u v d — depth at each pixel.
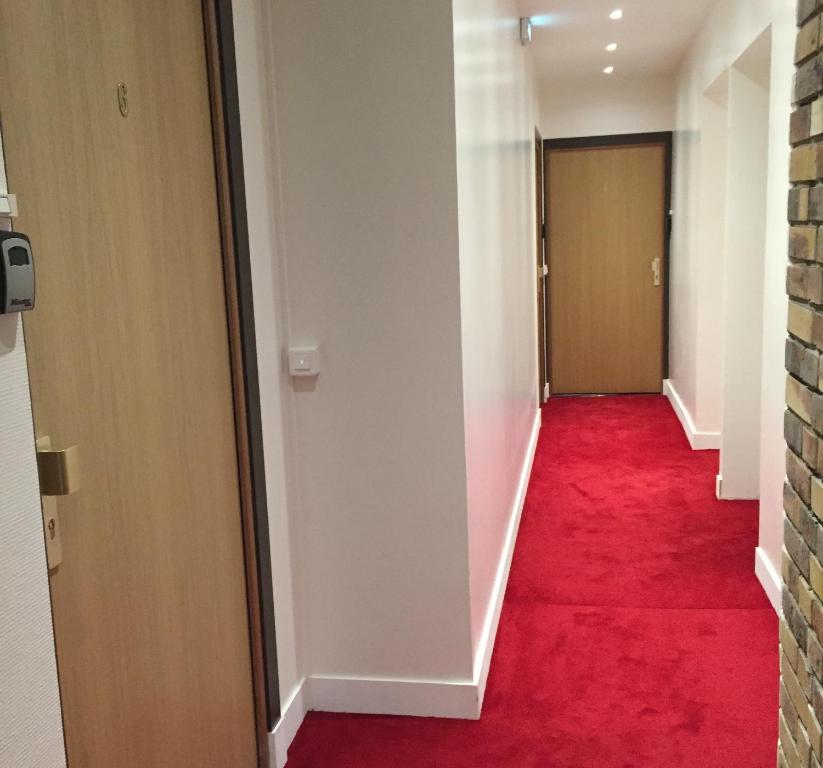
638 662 2.71
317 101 2.20
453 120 2.16
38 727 1.12
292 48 2.19
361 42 2.16
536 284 6.02
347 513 2.39
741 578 3.35
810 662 1.37
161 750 1.64
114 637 1.47
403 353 2.28
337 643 2.46
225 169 1.97
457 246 2.21
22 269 1.09
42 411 1.26
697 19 4.59
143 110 1.60
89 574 1.38
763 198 4.05
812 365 1.33
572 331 7.11
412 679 2.44
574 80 6.47
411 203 2.21
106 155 1.46
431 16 2.13
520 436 4.39
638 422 6.11
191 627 1.79
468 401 2.38
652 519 4.07
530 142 5.34
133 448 1.55
